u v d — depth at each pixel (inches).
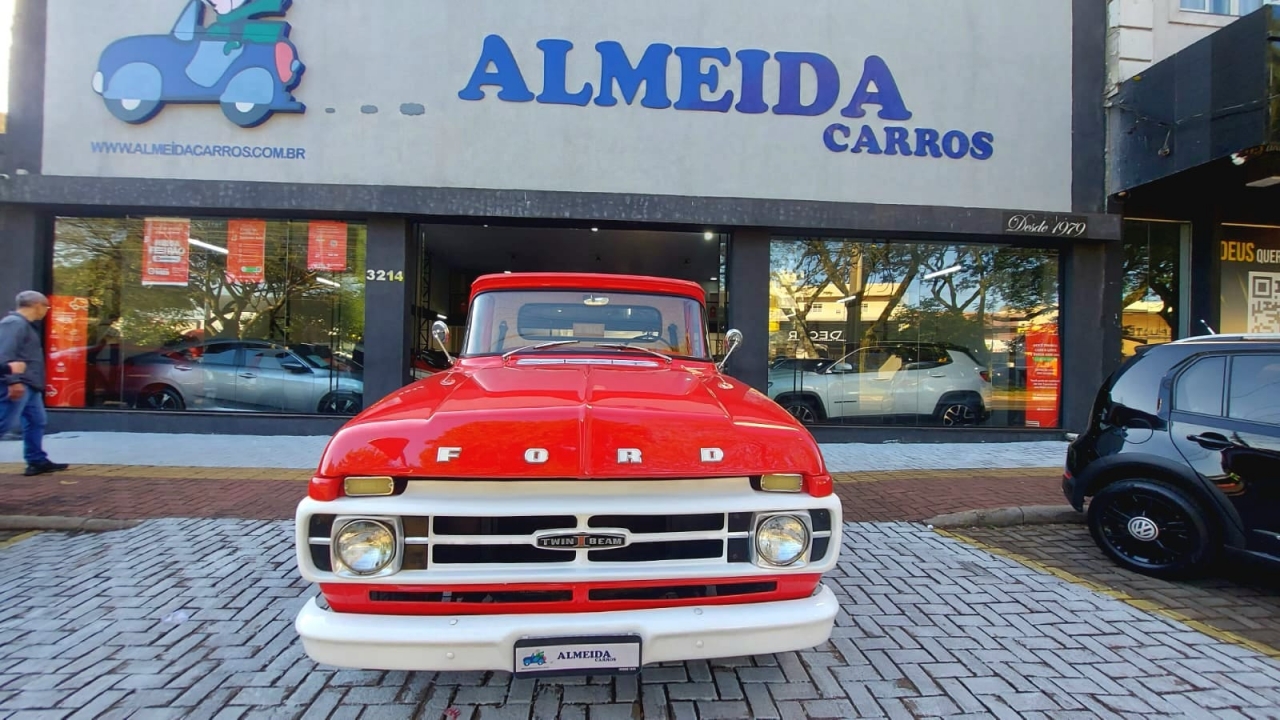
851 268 353.4
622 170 330.6
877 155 339.6
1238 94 276.5
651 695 102.6
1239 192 340.2
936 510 213.2
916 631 127.3
